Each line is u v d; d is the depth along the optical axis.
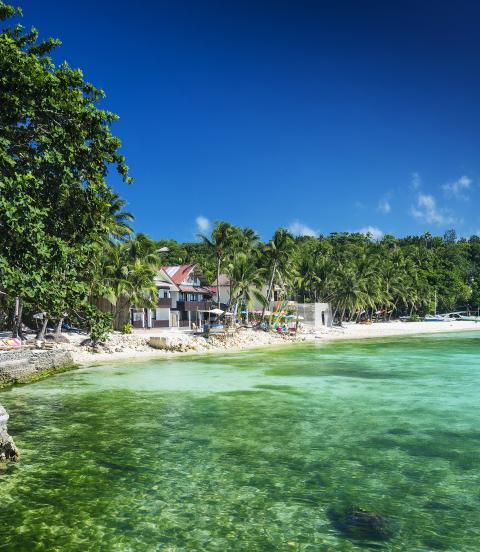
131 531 8.06
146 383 23.91
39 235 12.69
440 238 164.38
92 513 8.70
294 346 49.97
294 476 10.59
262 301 64.00
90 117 15.42
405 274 112.38
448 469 11.06
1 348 29.78
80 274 17.78
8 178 12.68
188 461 11.58
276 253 67.75
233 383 24.00
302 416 16.50
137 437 13.71
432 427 14.94
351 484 10.15
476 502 9.28
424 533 8.03
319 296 87.69
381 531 8.09
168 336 44.97
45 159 14.24
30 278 12.77
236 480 10.34
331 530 8.12
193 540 7.79
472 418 16.22
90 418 16.14
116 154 16.34
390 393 21.02
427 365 32.12
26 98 14.48
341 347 48.81
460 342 56.75
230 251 63.56
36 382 24.30
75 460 11.62
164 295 65.06
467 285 133.50
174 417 16.33
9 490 9.73
